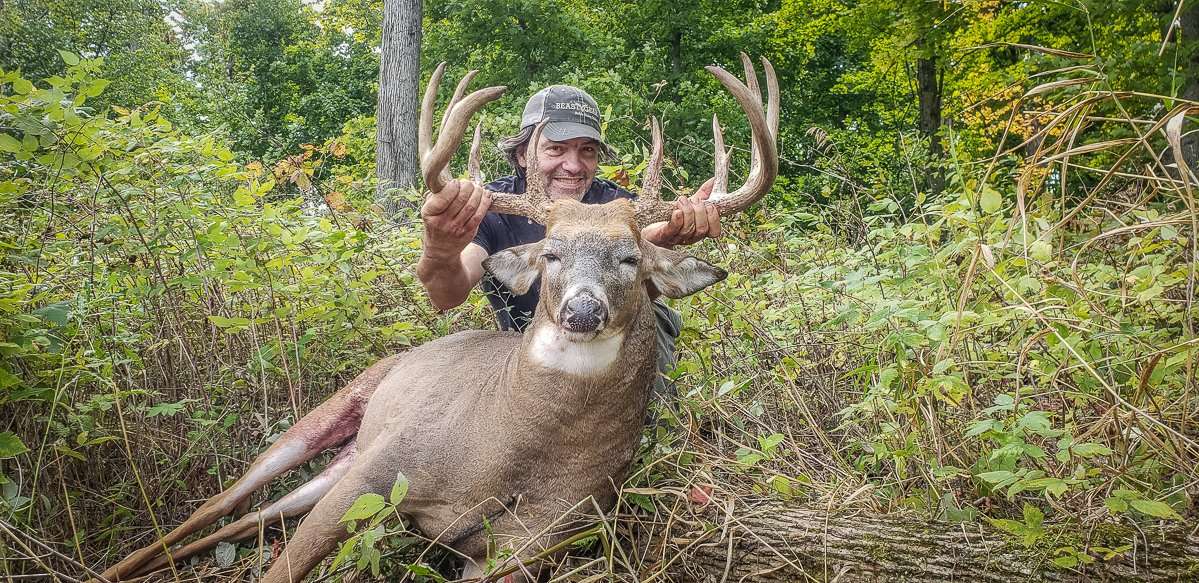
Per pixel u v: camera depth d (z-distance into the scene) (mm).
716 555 3500
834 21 18750
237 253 4715
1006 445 3135
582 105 4953
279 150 9281
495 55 22344
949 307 3865
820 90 26594
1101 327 3590
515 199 3871
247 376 4793
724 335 5082
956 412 3916
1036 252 3422
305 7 31875
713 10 25016
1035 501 3547
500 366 3793
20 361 3785
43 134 3912
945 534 3312
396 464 3660
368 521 3572
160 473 4312
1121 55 8969
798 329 5223
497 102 17594
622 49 22531
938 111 20156
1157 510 2834
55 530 3842
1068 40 12562
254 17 30109
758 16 25219
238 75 28719
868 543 3354
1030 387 3477
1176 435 3197
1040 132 3756
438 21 23625
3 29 24766
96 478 4152
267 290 4871
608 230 3574
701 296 5098
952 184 5168
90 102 13016
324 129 25797
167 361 4684
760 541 3455
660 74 22734
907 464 3822
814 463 4297
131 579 3742
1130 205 4277
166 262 4934
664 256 3756
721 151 4211
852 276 4211
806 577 3348
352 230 5398
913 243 5074
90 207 4598
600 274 3451
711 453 4246
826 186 7086
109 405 3893
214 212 4949
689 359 5062
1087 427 3768
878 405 3877
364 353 5223
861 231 6441
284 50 29812
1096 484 3416
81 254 4730
